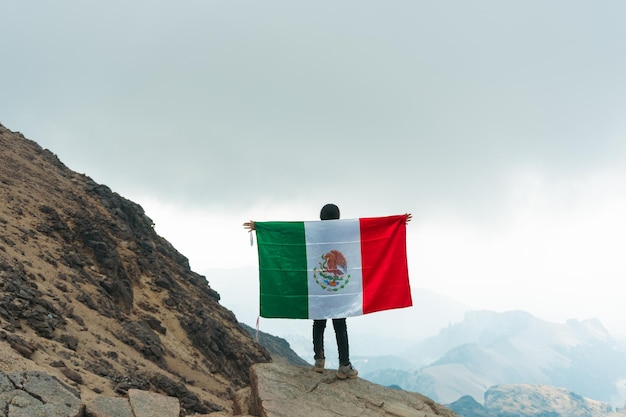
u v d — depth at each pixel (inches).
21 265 1165.7
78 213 1883.6
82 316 1187.9
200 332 1947.6
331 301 374.3
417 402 390.9
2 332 659.4
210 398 1282.0
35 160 2273.6
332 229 382.6
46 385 306.8
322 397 353.1
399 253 385.4
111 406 321.7
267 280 374.6
